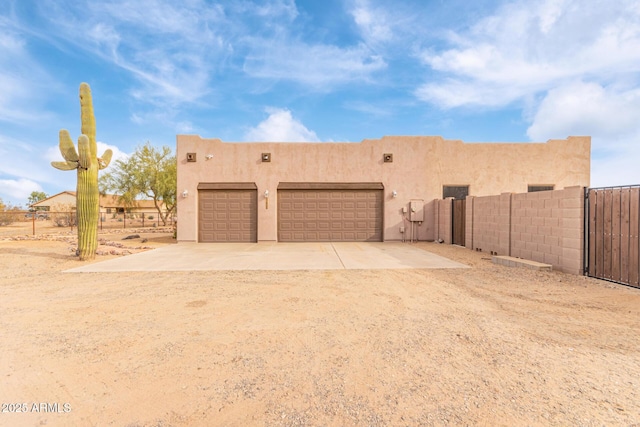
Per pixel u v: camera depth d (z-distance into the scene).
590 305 5.77
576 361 3.64
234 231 17.41
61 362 3.67
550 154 17.81
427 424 2.55
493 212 12.27
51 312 5.46
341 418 2.63
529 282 7.57
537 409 2.74
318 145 17.50
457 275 8.41
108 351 3.94
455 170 17.72
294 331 4.58
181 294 6.63
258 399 2.92
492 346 4.06
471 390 3.05
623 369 3.45
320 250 13.91
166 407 2.81
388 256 11.96
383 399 2.90
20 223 42.12
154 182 33.84
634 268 6.91
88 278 8.24
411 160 17.64
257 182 17.36
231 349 3.99
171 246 15.62
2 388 3.15
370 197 17.62
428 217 17.59
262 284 7.50
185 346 4.08
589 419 2.61
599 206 7.73
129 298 6.34
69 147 11.22
